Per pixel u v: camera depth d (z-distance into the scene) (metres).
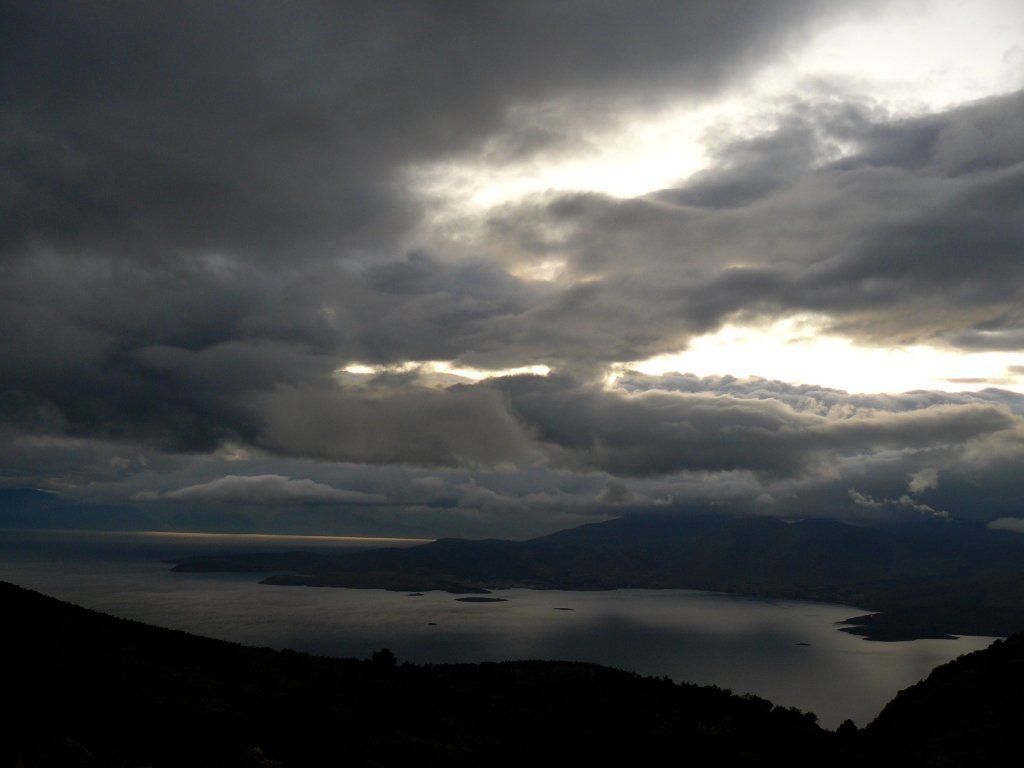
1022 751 49.59
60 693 37.69
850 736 51.12
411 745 38.00
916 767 46.94
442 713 44.66
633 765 39.59
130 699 38.69
